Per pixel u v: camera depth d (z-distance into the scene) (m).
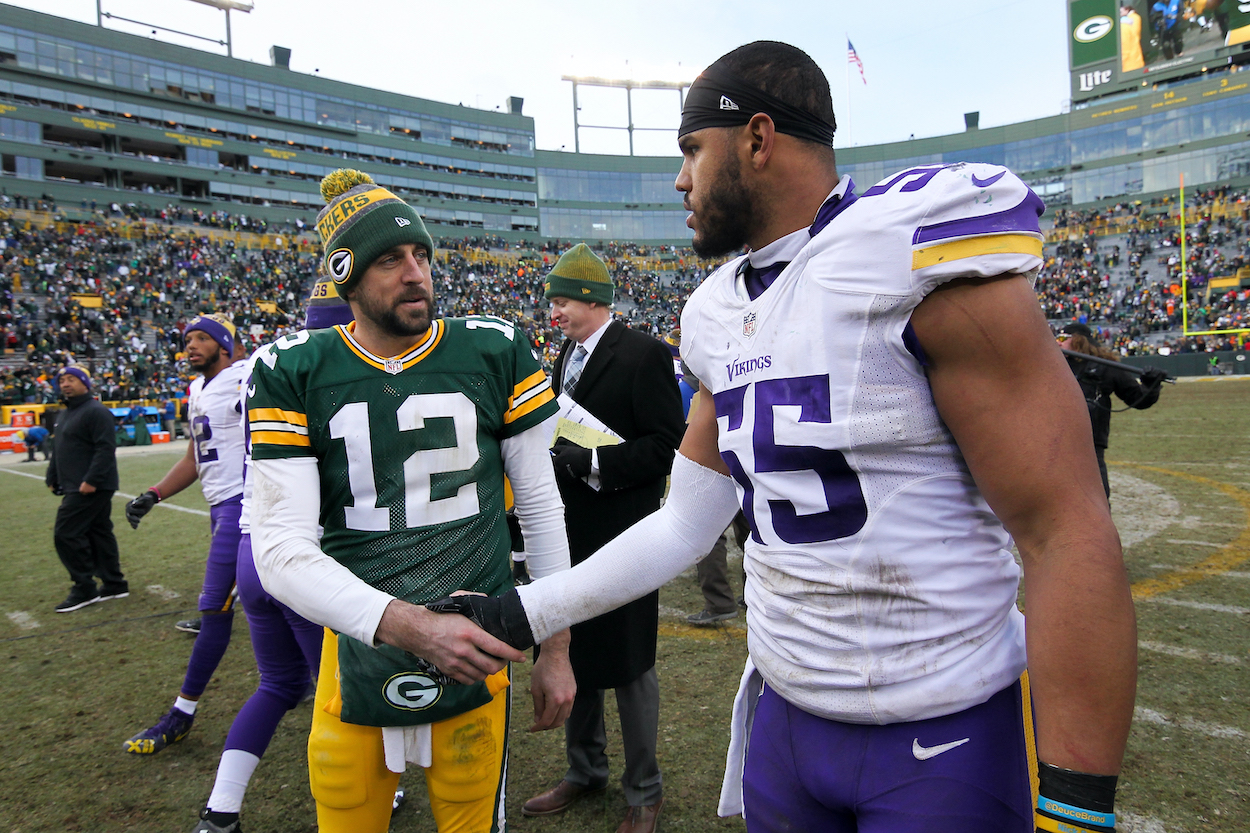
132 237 35.22
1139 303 35.38
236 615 4.73
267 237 40.31
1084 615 0.75
